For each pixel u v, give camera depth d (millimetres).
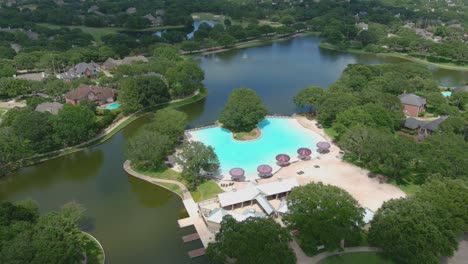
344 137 157500
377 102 193625
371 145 143875
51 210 133500
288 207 111812
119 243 116000
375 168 146500
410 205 106875
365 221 115312
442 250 99062
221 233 99062
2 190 147250
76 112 175875
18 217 102438
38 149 166250
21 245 86375
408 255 97125
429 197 110875
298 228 106438
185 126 190000
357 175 150000
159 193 142625
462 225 104250
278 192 133125
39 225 98688
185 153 144125
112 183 150375
